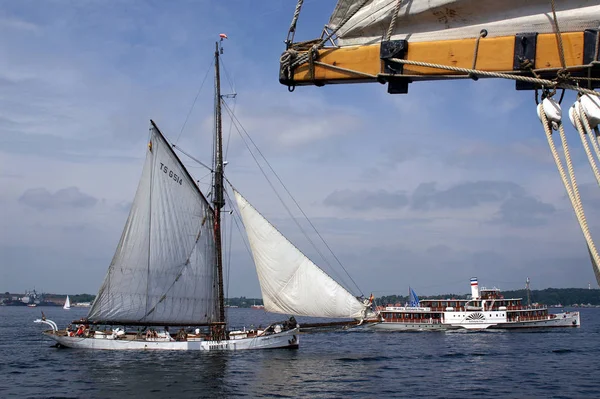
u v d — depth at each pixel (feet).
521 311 312.71
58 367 140.77
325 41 30.12
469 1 26.73
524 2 26.14
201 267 175.11
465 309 312.29
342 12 29.71
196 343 171.01
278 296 165.37
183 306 170.81
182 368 139.54
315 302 161.38
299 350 190.29
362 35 29.86
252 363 150.00
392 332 308.40
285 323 181.68
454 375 138.72
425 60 27.81
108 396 106.42
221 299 179.42
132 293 163.22
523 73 26.16
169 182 167.84
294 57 30.86
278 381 123.95
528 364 162.09
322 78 30.30
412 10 27.86
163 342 170.50
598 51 24.66
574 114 24.95
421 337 269.64
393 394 112.16
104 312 161.48
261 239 166.09
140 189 162.20
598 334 283.79
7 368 139.13
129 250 162.50
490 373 142.82
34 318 507.71
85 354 163.94
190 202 173.17
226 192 183.21
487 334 284.82
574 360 172.24
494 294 317.83
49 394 108.06
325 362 157.28
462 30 27.50
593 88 25.35
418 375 137.80
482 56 26.73
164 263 167.22
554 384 125.59
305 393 111.65
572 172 24.45
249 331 180.55
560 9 25.80
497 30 26.86
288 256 164.04
